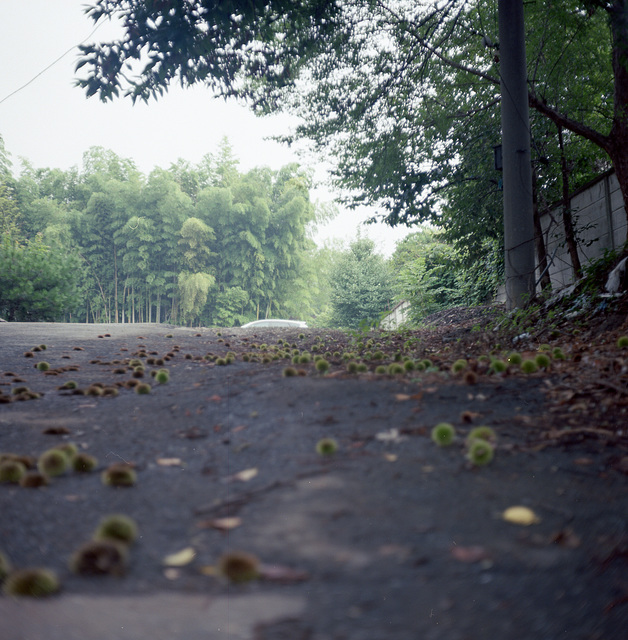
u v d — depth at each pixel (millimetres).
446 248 23500
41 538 2027
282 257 67812
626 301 7824
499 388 4223
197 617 1410
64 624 1362
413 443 3041
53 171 79188
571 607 1448
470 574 1671
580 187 13344
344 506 2223
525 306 10391
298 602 1510
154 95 11281
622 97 10117
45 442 3492
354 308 44719
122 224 67812
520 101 10633
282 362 6254
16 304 25125
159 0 10039
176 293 65812
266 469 2723
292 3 11797
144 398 4738
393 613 1426
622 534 1930
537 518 2094
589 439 3076
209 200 66812
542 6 12289
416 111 14609
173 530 2053
